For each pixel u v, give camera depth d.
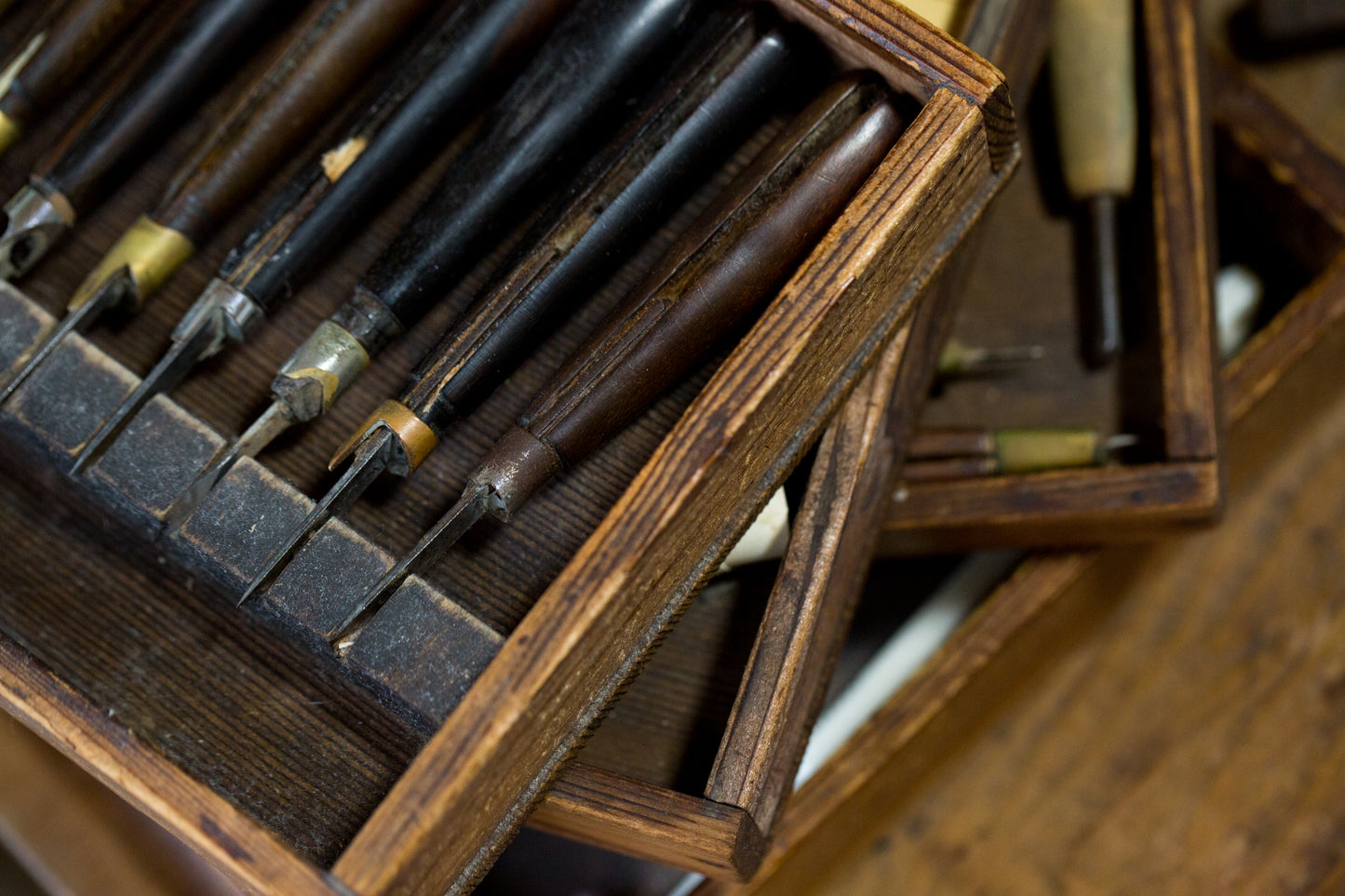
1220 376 0.59
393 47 0.53
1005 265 0.64
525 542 0.50
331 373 0.50
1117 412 0.62
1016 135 0.52
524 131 0.51
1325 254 0.64
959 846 0.64
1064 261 0.64
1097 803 0.65
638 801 0.50
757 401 0.46
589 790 0.50
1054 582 0.61
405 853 0.44
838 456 0.52
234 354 0.52
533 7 0.51
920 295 0.52
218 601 0.51
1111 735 0.65
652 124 0.50
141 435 0.49
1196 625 0.66
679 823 0.50
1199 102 0.60
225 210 0.52
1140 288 0.62
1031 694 0.66
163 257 0.52
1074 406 0.63
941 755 0.64
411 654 0.47
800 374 0.48
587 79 0.51
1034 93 0.64
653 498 0.46
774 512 0.52
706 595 0.55
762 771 0.50
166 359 0.50
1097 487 0.58
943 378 0.63
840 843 0.62
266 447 0.51
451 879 0.48
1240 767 0.65
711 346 0.49
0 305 0.51
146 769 0.45
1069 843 0.64
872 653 0.64
